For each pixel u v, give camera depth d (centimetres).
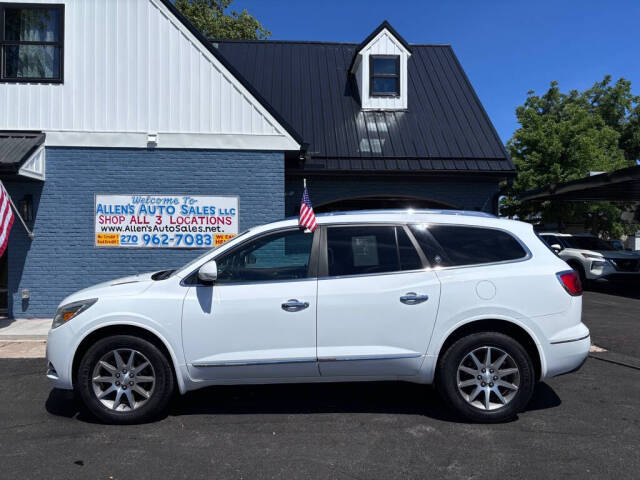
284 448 382
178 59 899
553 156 1762
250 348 425
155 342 432
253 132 909
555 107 2250
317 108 1225
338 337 425
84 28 888
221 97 905
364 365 427
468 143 1137
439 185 1128
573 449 378
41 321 858
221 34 2272
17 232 877
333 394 510
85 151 885
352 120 1192
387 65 1243
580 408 466
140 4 893
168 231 896
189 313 423
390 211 470
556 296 431
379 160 1082
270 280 436
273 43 1476
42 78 886
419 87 1325
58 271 881
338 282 432
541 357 428
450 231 453
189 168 902
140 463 357
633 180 1126
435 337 426
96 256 886
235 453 373
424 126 1184
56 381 428
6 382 550
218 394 510
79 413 456
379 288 428
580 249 1402
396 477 336
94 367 423
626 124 2658
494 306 425
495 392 426
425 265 438
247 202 912
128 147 890
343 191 1118
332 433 410
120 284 448
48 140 877
